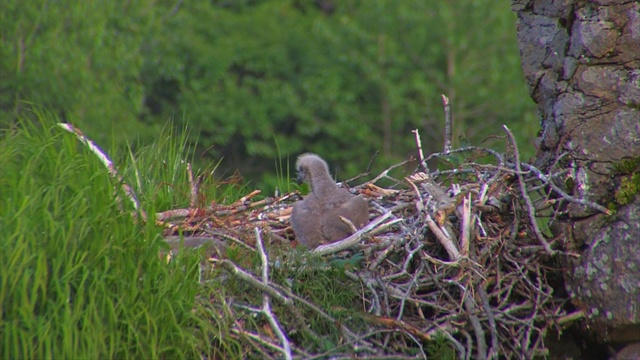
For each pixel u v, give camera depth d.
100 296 9.48
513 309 10.75
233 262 10.48
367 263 10.95
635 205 10.48
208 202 13.30
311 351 10.21
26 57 29.78
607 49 10.88
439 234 10.90
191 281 9.98
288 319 10.36
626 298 10.30
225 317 10.01
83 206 9.75
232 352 10.02
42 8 30.17
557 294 11.28
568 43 11.38
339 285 10.69
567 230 10.95
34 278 9.36
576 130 10.99
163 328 9.60
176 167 13.75
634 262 10.30
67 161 10.41
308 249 11.27
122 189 10.45
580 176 10.88
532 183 11.64
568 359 11.16
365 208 11.71
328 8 52.19
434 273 10.91
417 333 10.30
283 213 12.64
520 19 12.18
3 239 9.49
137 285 9.74
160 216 12.03
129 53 32.59
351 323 10.45
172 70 38.09
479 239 10.97
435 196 11.48
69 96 30.00
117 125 30.58
